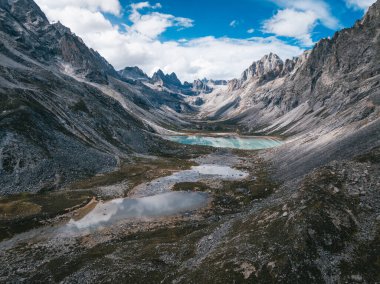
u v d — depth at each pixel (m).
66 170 108.88
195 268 44.50
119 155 148.00
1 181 90.50
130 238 66.31
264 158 155.38
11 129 105.56
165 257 51.47
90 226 73.25
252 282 38.34
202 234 58.88
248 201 88.75
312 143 125.94
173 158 168.00
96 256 55.06
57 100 158.25
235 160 164.38
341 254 39.50
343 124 129.75
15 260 55.81
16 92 133.25
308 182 54.81
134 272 46.62
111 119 184.25
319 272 37.66
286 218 46.66
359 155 61.19
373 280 36.06
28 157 101.25
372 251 39.09
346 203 47.09
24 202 83.06
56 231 70.06
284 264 38.69
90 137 147.38
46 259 56.00
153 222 76.19
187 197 95.62
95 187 102.88
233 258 43.06
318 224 42.91
